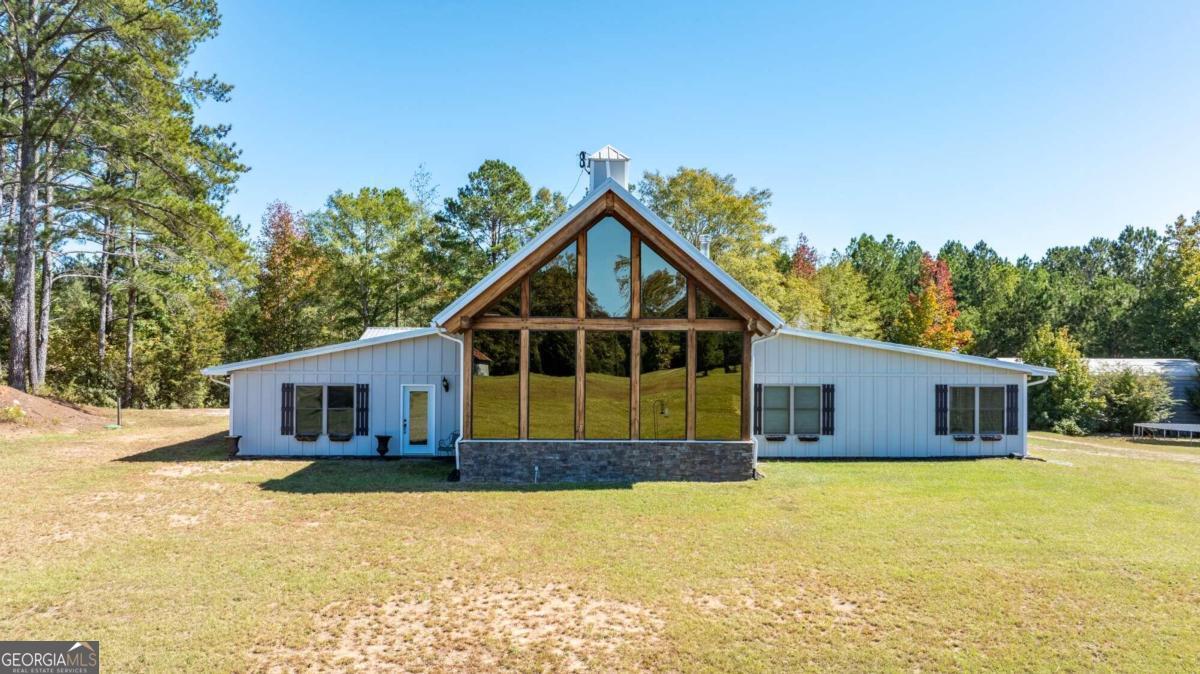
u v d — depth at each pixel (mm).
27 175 23922
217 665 5699
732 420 14602
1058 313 52469
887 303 56062
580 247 14703
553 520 10664
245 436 17328
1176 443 26984
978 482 14305
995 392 18719
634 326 14695
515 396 14445
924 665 5828
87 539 9266
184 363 34188
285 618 6684
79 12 23656
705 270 14516
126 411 27656
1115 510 11633
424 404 17719
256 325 40594
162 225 25734
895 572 8172
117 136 23203
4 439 19016
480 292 14297
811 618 6805
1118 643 6273
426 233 42938
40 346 28141
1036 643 6258
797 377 18359
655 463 14453
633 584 7742
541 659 5910
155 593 7270
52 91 24922
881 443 18406
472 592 7469
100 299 34250
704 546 9250
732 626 6605
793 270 54219
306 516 10766
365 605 7055
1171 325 45312
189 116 26172
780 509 11508
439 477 14484
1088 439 27406
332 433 17531
